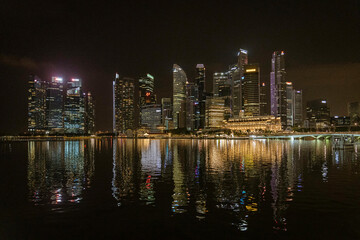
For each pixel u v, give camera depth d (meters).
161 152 113.00
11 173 54.44
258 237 22.72
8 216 27.88
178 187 39.72
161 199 33.28
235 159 78.38
